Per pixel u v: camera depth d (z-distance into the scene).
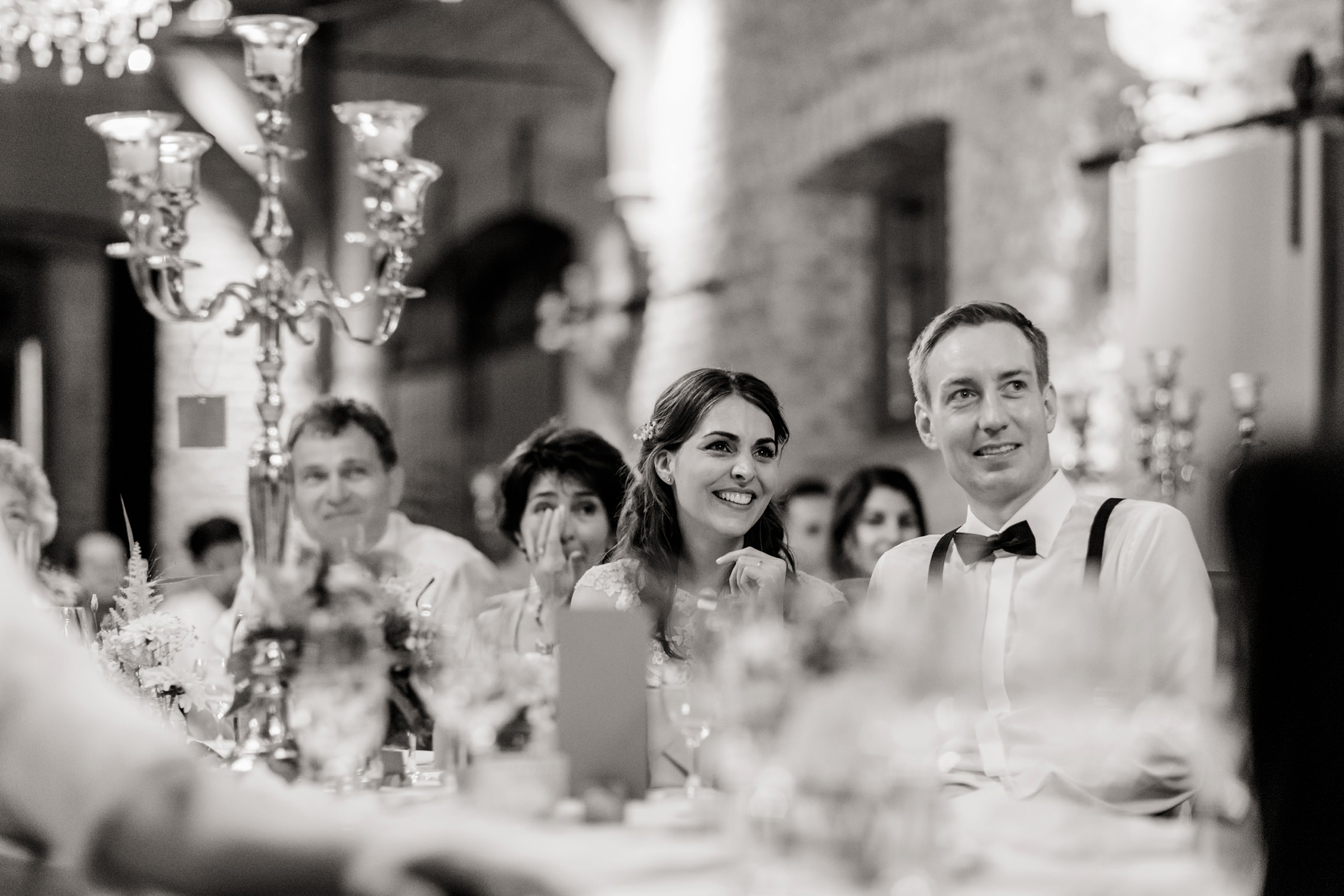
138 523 10.45
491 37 11.13
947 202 8.38
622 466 3.96
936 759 1.87
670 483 3.24
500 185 11.16
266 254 3.28
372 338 3.42
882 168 8.68
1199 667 2.62
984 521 2.89
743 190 9.23
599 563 3.58
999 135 7.33
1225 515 2.12
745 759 1.81
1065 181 6.86
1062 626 1.88
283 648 2.20
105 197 10.43
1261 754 2.07
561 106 10.72
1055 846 1.82
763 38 9.10
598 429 10.43
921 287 8.60
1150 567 2.70
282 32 3.22
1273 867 2.05
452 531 11.74
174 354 10.48
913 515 4.70
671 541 3.25
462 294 11.89
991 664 2.67
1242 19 5.89
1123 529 2.75
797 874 1.72
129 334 10.54
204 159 10.70
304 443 4.02
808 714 1.76
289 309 3.28
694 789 2.23
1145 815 2.11
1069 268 6.82
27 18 5.43
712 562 3.24
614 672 2.16
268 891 1.08
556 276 11.31
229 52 10.54
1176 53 6.14
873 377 8.84
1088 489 5.47
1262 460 2.10
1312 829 2.03
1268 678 2.06
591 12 10.29
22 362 10.53
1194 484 5.40
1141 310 6.11
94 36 5.57
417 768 2.54
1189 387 5.87
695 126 9.62
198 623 4.12
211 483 10.38
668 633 2.99
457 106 11.47
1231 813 2.13
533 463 3.91
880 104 8.21
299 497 4.03
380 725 2.34
